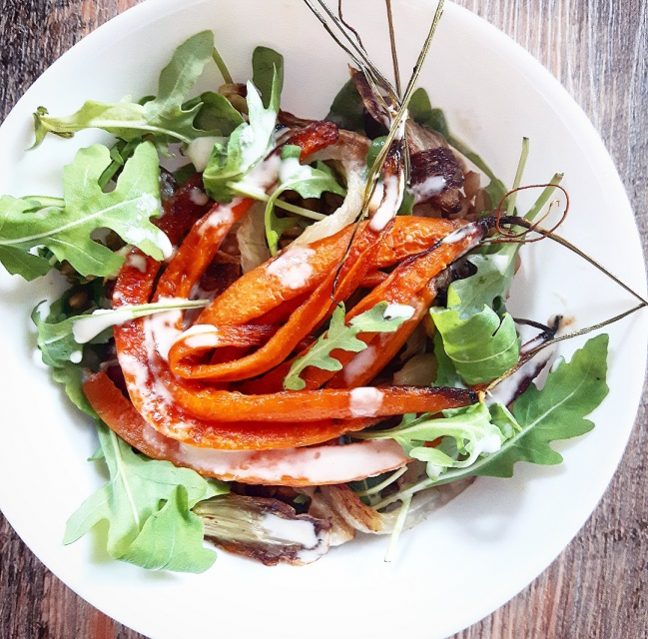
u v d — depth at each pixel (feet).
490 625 0.96
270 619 0.79
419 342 0.84
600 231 0.78
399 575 0.81
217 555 0.82
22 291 0.79
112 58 0.77
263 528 0.82
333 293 0.77
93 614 0.95
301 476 0.80
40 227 0.75
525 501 0.79
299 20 0.80
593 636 0.95
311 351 0.76
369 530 0.83
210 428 0.79
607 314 0.78
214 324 0.79
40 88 0.76
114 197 0.77
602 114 0.94
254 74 0.83
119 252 0.81
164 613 0.76
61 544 0.76
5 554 0.95
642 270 0.76
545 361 0.81
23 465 0.77
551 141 0.80
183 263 0.81
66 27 0.92
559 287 0.82
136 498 0.78
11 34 0.92
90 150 0.76
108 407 0.80
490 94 0.81
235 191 0.79
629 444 0.95
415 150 0.84
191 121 0.80
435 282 0.81
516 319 0.83
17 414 0.78
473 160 0.85
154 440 0.80
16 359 0.78
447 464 0.75
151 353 0.80
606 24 0.94
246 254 0.84
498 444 0.75
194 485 0.78
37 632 0.95
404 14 0.78
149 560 0.73
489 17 0.94
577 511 0.77
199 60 0.79
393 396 0.76
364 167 0.82
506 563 0.78
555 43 0.94
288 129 0.83
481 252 0.83
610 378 0.77
